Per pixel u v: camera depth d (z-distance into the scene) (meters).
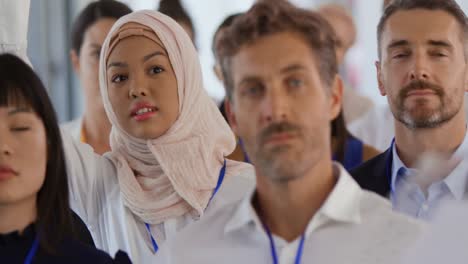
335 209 2.88
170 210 4.07
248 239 2.97
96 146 5.85
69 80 9.55
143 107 4.11
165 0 6.48
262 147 2.83
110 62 4.18
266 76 2.86
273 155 2.82
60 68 9.48
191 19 6.54
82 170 4.24
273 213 2.95
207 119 4.26
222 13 12.23
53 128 3.30
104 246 4.25
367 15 12.78
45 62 9.34
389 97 4.09
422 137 4.00
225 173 4.23
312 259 2.88
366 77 12.68
